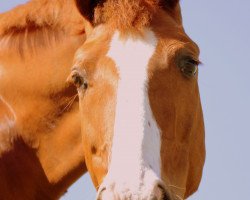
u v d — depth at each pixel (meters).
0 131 11.37
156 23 10.02
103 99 9.52
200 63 10.00
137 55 9.59
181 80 9.73
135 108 9.19
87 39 10.24
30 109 11.37
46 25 11.55
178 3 10.55
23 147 11.38
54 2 11.58
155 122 9.28
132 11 9.94
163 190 8.69
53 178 11.34
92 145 9.82
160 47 9.72
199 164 10.54
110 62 9.60
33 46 11.52
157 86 9.45
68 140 11.28
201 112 10.52
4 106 11.47
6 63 11.55
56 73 11.30
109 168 9.02
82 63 9.77
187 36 10.09
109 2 10.25
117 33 9.88
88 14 10.47
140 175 8.70
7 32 11.70
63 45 11.39
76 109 11.29
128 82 9.38
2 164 11.30
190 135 10.02
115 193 8.60
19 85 11.41
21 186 11.32
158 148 9.17
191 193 10.60
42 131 11.34
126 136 9.02
